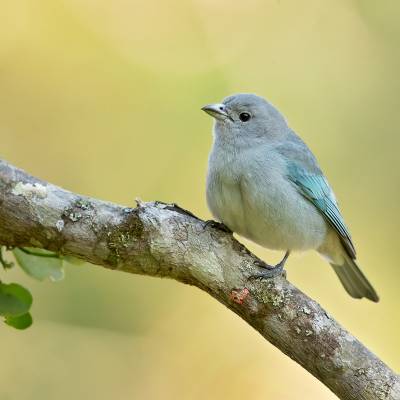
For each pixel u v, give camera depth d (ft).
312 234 32.94
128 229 25.11
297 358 25.95
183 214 26.35
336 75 48.67
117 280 42.22
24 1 47.47
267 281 26.17
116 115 47.39
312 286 45.88
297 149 32.99
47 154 46.55
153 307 42.83
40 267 25.79
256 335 43.60
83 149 46.80
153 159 47.09
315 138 47.78
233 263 26.20
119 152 47.03
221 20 49.08
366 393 25.18
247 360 43.19
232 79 48.29
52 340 40.34
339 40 49.14
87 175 46.50
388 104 47.85
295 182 32.09
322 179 33.30
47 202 24.81
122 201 46.62
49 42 47.50
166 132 47.34
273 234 31.86
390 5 48.91
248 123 33.12
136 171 46.85
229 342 43.45
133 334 41.93
